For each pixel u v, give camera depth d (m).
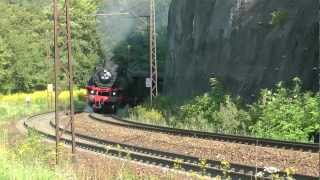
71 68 22.25
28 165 17.09
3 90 83.19
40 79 84.56
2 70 81.88
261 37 38.31
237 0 41.81
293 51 34.47
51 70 85.06
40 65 85.12
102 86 53.53
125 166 20.78
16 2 101.19
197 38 47.53
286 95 32.38
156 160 22.14
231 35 41.72
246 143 26.12
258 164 21.27
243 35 40.25
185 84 48.88
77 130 36.69
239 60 40.06
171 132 31.56
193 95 46.06
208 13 46.31
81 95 75.44
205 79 44.78
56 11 21.62
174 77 52.41
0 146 21.92
